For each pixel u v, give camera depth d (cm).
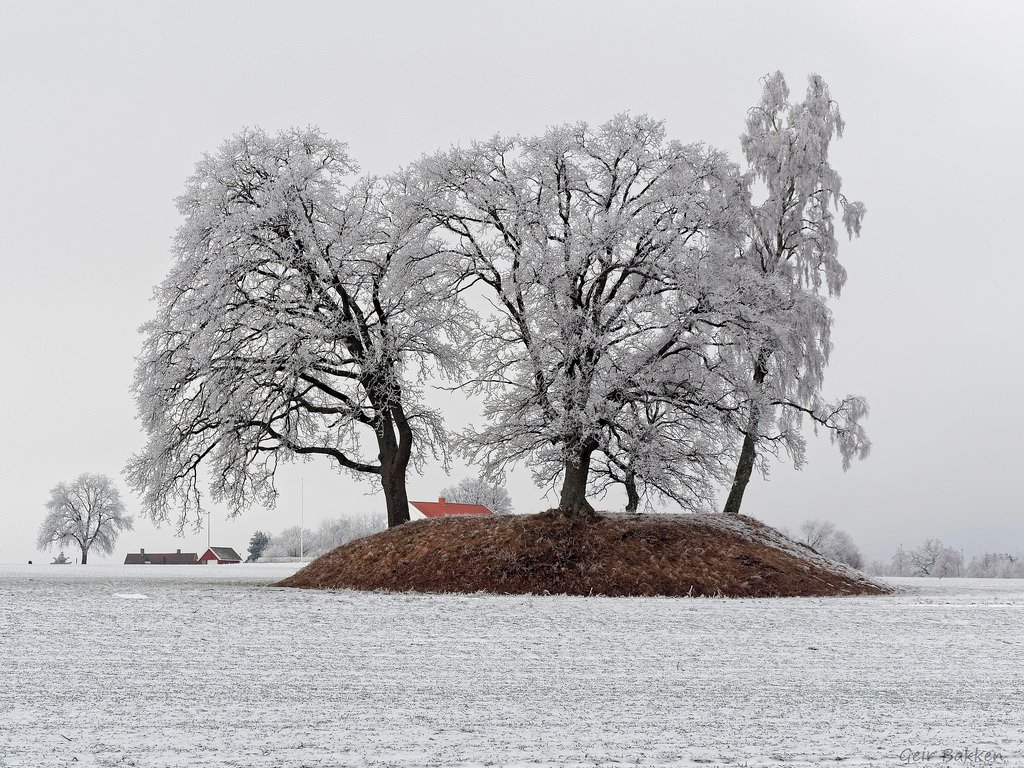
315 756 1037
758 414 4094
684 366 4066
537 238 4012
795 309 4431
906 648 2042
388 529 4381
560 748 1087
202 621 2398
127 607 2748
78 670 1614
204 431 4488
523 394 4147
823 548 13450
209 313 4231
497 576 3703
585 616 2659
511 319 4147
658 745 1109
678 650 1962
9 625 2234
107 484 13925
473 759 1030
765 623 2531
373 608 2848
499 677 1594
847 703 1397
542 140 4169
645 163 4138
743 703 1385
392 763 1009
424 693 1437
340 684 1507
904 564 14488
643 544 3891
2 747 1073
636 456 3909
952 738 1168
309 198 4441
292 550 16638
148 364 4344
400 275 4331
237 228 4241
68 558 15675
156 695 1397
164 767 987
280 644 1983
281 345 4312
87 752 1050
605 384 3819
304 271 4347
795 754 1072
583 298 4094
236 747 1079
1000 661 1855
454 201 4266
